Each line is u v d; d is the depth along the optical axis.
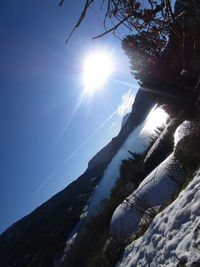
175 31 1.03
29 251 29.38
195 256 2.90
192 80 6.93
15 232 59.50
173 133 10.43
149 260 4.14
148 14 1.01
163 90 8.59
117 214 8.26
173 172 6.32
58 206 47.16
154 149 11.80
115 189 14.72
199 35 1.01
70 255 11.84
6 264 32.62
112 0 1.01
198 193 3.66
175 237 3.56
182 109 8.87
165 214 4.36
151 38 1.10
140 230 6.12
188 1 0.99
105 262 6.91
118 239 7.21
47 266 19.44
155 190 6.73
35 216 63.84
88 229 12.41
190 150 5.73
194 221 3.36
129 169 14.88
